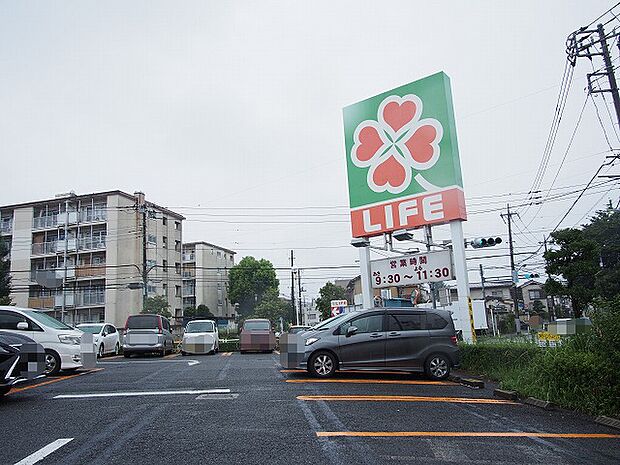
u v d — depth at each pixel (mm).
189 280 62562
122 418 6656
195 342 21359
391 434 5867
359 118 18500
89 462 4727
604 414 6988
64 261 43844
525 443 5652
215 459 4828
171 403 7723
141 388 9391
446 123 16453
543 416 7266
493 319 48469
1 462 4734
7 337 8367
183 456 4922
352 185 18391
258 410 7164
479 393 9320
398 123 17484
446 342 11430
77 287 43250
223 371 12422
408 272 17078
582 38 19344
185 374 11789
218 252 67312
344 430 6016
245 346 22953
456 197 15945
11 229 46188
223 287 67812
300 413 6961
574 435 6109
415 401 8094
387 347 11227
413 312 11703
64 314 43094
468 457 5035
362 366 11133
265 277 62750
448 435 5891
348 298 70938
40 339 11789
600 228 31812
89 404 7703
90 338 12758
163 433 5824
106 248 43500
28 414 6965
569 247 18516
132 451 5090
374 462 4793
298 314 66188
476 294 69312
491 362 11688
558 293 18625
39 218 45562
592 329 8523
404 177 17094
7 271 37906
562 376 7941
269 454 5000
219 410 7160
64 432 5910
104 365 15055
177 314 52969
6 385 7727
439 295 31359
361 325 11453
